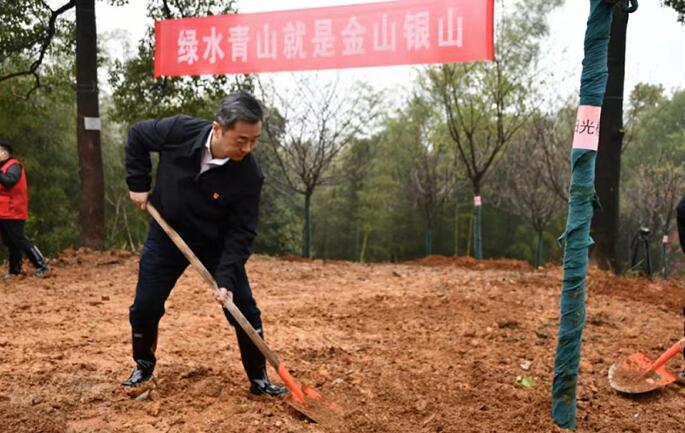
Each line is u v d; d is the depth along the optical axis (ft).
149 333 11.75
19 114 46.52
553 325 19.52
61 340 16.30
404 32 24.57
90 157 34.42
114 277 27.71
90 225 34.71
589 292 25.70
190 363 14.48
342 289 26.32
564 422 11.56
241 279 11.32
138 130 10.91
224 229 11.22
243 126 9.42
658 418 12.63
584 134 10.55
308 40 26.71
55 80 45.42
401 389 13.37
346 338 17.92
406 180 95.86
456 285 26.99
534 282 27.61
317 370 14.38
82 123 34.35
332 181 88.33
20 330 17.38
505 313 21.22
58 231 70.74
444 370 14.83
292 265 34.71
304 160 50.47
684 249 15.43
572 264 11.00
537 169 61.98
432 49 24.14
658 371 14.17
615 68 31.09
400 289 26.23
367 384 13.65
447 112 52.85
